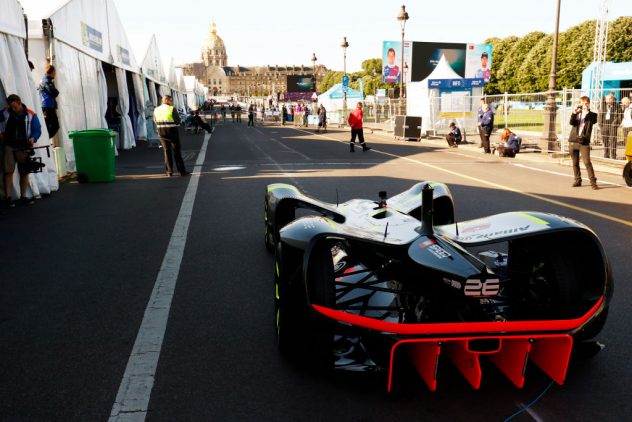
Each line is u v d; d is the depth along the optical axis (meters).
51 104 10.73
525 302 3.46
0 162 8.40
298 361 3.14
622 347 3.45
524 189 9.80
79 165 10.85
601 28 16.75
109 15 16.98
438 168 13.09
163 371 3.21
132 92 23.16
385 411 2.79
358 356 3.04
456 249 3.05
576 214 7.51
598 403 2.84
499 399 2.90
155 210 8.09
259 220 7.29
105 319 4.01
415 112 26.34
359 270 3.86
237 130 34.16
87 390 3.01
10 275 5.07
